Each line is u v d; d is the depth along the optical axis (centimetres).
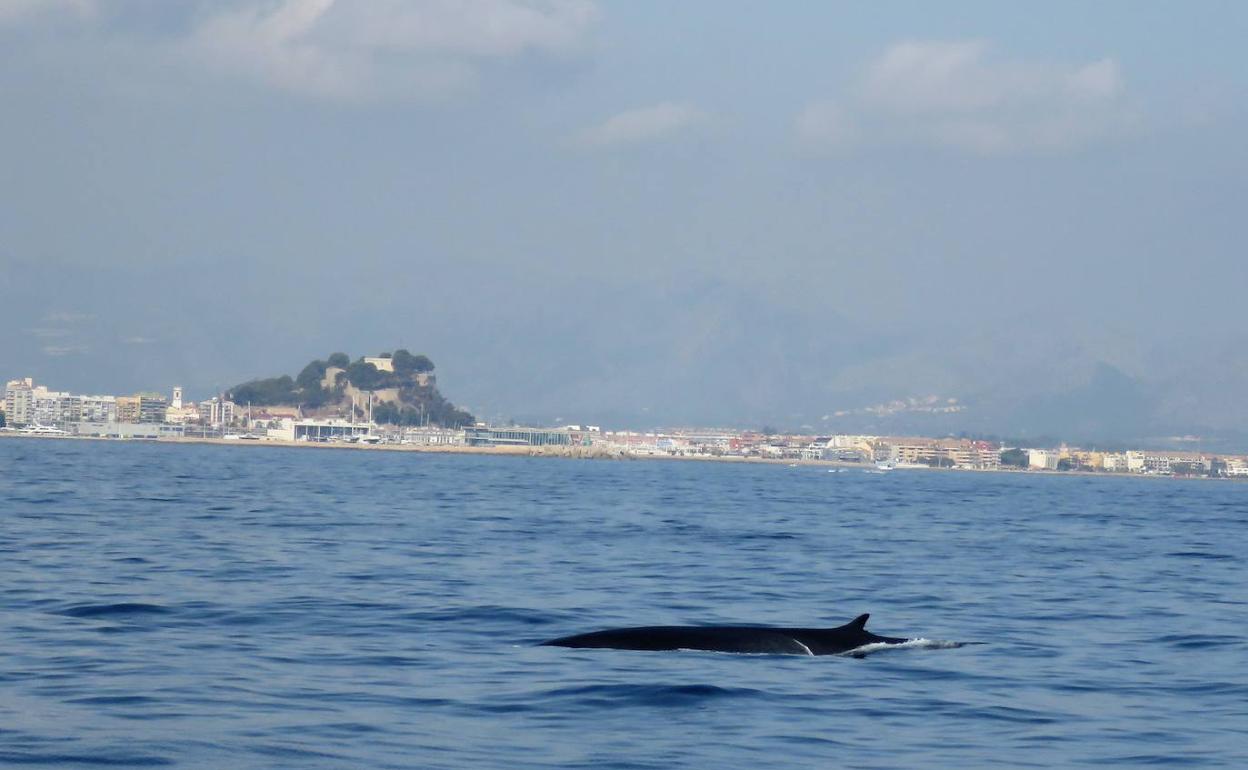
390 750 2450
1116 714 2961
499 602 4769
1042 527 11719
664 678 3198
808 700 3017
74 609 4269
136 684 3016
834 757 2495
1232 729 2808
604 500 14950
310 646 3662
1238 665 3694
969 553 7962
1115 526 12369
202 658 3406
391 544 7344
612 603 4903
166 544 6856
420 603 4666
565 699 2945
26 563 5672
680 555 7162
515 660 3447
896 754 2536
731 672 3309
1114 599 5450
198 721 2641
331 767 2314
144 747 2405
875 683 3259
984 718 2888
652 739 2592
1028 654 3850
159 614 4216
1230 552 8762
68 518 8706
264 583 5169
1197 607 5203
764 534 9244
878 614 4809
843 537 9212
